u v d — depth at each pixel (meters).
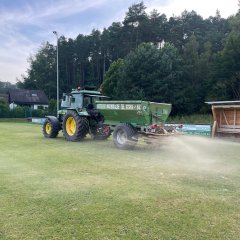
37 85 76.38
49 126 14.22
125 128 10.31
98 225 3.90
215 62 34.12
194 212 4.33
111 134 13.67
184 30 51.25
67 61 69.25
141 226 3.87
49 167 7.24
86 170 6.95
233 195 5.10
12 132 17.53
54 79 73.31
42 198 4.88
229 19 40.59
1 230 3.76
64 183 5.78
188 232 3.72
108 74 40.19
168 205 4.60
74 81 66.94
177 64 35.50
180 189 5.42
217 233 3.70
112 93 38.19
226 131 13.93
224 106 13.86
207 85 34.84
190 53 38.03
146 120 10.12
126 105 10.62
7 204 4.60
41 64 78.69
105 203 4.66
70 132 12.97
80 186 5.59
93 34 66.62
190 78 36.47
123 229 3.79
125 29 53.06
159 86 33.53
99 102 11.68
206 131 15.49
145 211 4.35
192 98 34.81
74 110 12.81
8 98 61.31
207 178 6.26
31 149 10.21
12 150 9.94
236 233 3.70
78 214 4.23
